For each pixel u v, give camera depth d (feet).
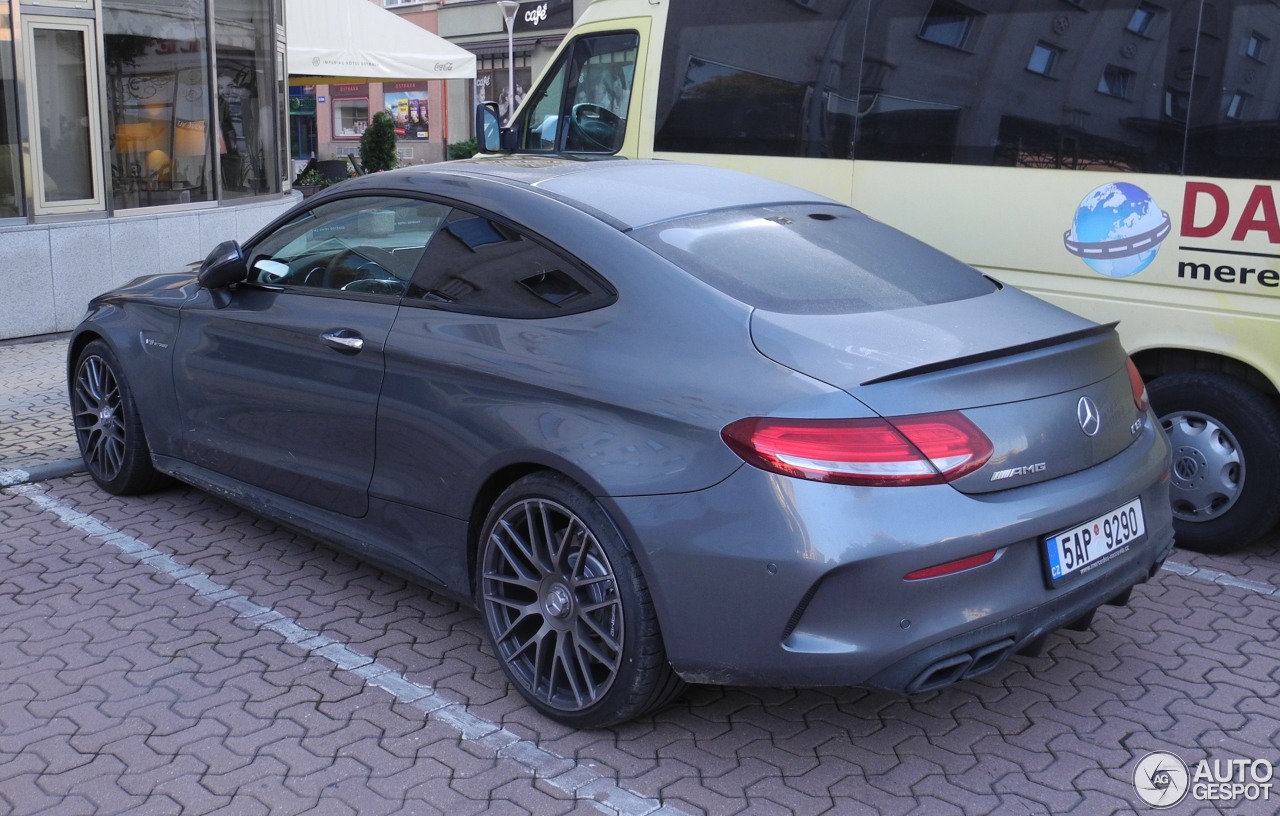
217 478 16.79
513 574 12.51
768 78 21.24
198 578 15.99
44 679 13.07
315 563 16.62
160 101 36.96
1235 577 16.39
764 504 10.16
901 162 19.52
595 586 11.51
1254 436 16.51
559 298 12.28
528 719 12.27
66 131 33.53
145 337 17.85
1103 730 12.09
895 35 19.47
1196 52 16.21
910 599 10.06
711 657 10.66
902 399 10.24
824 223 13.84
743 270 11.98
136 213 35.91
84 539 17.44
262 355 15.40
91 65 33.86
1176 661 13.69
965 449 10.28
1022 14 17.97
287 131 50.19
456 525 12.91
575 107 24.89
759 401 10.40
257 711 12.39
